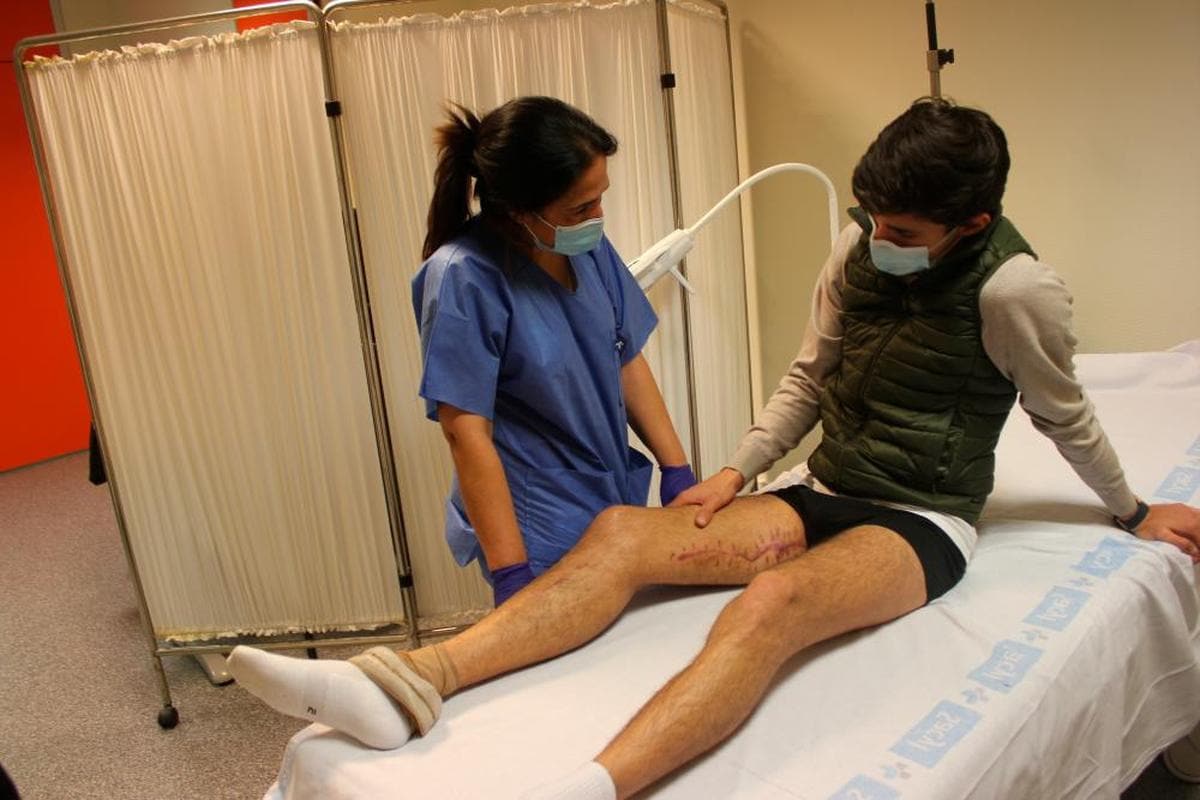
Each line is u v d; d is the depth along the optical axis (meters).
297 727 2.14
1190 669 1.37
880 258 1.29
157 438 2.09
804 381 1.59
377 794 1.02
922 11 2.22
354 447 2.10
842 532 1.37
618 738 1.01
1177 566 1.38
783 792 0.98
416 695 1.10
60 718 2.26
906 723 1.07
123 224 1.96
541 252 1.44
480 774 1.04
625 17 1.93
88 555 3.37
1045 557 1.40
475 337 1.36
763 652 1.10
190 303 2.00
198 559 2.19
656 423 1.66
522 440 1.47
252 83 1.88
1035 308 1.24
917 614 1.30
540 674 1.23
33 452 4.55
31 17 4.23
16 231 4.38
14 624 2.83
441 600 2.23
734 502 1.49
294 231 1.95
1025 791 1.06
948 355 1.32
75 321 2.01
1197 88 1.97
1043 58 2.11
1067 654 1.17
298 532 2.16
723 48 2.28
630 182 2.02
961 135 1.16
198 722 2.19
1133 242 2.13
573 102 1.95
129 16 3.83
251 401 2.06
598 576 1.30
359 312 1.96
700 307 2.24
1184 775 1.64
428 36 1.88
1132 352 2.20
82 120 1.90
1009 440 1.91
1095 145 2.11
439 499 2.14
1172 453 1.73
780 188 2.56
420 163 1.92
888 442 1.44
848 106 2.38
